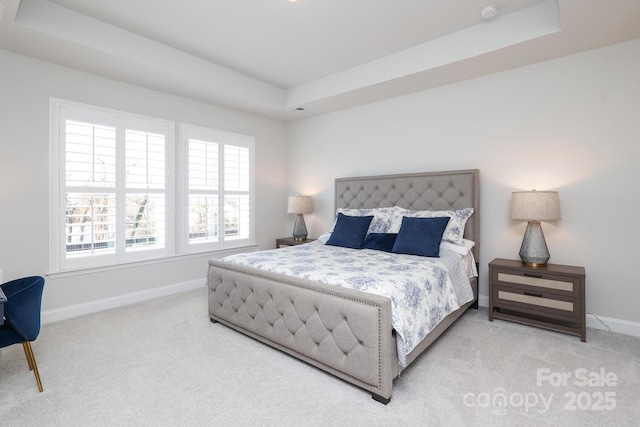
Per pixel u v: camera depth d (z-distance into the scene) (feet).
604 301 9.35
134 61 9.81
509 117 10.78
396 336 6.28
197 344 8.45
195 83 11.63
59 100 10.02
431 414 5.67
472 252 11.17
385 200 13.33
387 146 13.70
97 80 10.83
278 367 7.30
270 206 16.89
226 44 10.50
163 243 12.60
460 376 6.87
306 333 7.23
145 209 12.00
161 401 6.05
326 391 6.39
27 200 9.56
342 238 12.04
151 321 10.03
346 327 6.47
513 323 9.81
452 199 11.66
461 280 9.62
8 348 8.13
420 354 7.80
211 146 14.16
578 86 9.60
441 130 12.23
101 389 6.41
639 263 8.87
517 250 10.77
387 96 13.30
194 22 9.20
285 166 17.63
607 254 9.29
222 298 9.46
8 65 9.18
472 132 11.53
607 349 8.05
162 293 12.64
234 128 15.08
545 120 10.15
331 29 9.62
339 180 14.99
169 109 12.72
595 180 9.41
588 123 9.48
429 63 10.47
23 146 9.46
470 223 11.26
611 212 9.21
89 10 8.62
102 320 10.08
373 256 10.05
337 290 6.70
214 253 14.42
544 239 9.69
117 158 11.30
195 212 13.61
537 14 8.59
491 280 9.98
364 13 8.79
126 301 11.62
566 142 9.82
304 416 5.65
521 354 7.82
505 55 9.62
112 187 11.20
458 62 10.02
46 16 8.19
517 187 10.70
